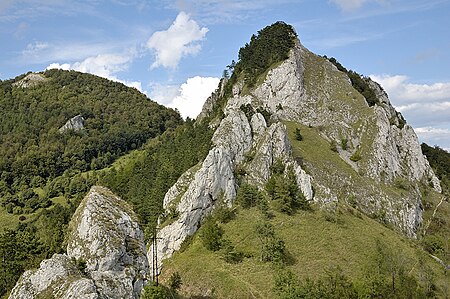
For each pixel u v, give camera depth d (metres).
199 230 114.56
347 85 188.12
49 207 188.12
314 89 181.88
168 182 135.88
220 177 121.44
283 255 99.00
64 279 50.75
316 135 160.38
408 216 139.25
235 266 97.69
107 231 55.94
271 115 162.50
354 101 179.00
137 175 156.12
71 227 59.47
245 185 119.75
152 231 116.19
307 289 77.00
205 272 96.69
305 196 122.75
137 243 58.72
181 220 115.31
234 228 109.56
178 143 172.25
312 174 133.75
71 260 53.78
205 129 166.88
